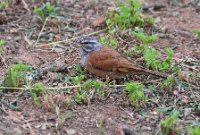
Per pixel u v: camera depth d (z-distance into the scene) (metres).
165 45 15.62
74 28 16.25
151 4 18.00
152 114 12.20
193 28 16.70
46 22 16.34
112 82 13.42
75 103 12.39
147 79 13.62
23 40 15.47
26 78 13.16
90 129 11.52
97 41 13.80
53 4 17.52
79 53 14.76
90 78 13.73
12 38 15.52
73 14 17.00
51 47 15.20
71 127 11.54
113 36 15.43
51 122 11.68
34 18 16.53
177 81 13.46
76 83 13.04
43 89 12.62
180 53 15.15
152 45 15.55
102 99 12.60
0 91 12.74
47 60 14.50
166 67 13.79
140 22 16.14
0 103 12.30
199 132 10.87
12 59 14.39
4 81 12.92
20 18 16.56
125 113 12.16
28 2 17.52
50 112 12.01
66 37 15.72
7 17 16.50
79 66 14.01
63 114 11.91
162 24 16.83
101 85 12.72
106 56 13.38
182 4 18.23
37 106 12.18
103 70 13.38
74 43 15.38
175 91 13.09
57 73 13.82
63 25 16.38
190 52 15.23
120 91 12.99
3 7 16.83
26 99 12.52
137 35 14.62
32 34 15.82
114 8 17.00
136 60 14.29
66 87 12.89
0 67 13.96
